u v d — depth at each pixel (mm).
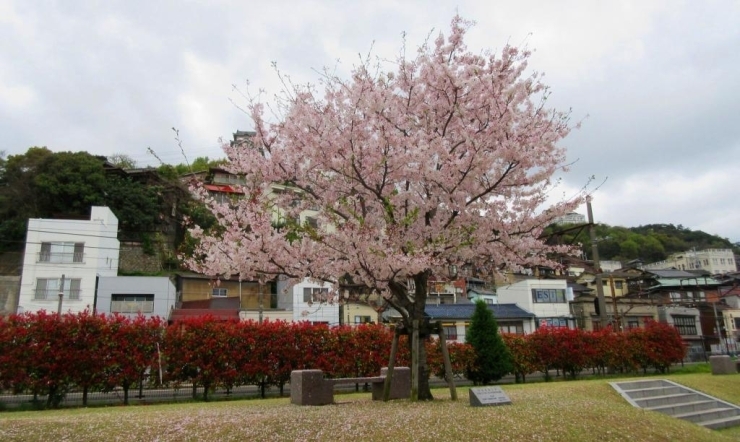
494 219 9258
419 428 6691
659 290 36219
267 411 8297
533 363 19547
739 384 15719
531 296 38500
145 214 39656
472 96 9016
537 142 8758
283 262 8688
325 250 8523
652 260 65688
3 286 30609
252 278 9297
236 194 9438
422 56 9172
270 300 35656
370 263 8219
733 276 38812
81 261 30906
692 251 65938
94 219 32938
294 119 8797
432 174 8375
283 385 15250
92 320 12805
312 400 10016
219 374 13766
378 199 8977
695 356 34438
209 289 34500
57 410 10852
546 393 11438
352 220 8406
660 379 14820
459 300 39469
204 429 6664
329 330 15969
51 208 37188
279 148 9008
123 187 39250
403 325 9797
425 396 9648
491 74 9008
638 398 12383
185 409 9398
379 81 8742
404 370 11078
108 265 32969
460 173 8719
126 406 11789
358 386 15812
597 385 13195
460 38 9570
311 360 15039
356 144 8469
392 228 8484
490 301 40656
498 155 8508
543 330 20531
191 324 13906
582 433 7191
